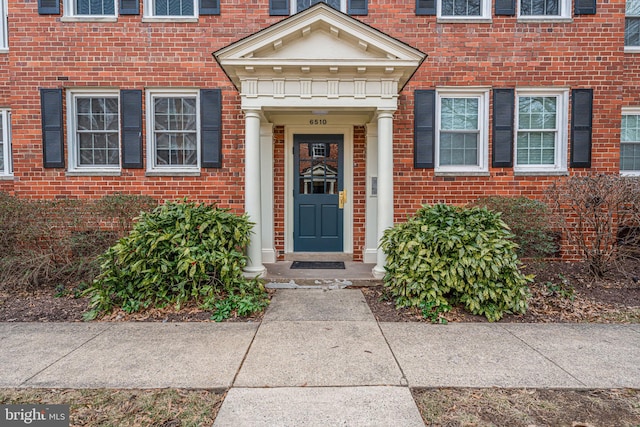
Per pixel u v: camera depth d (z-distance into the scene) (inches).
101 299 167.9
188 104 257.8
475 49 251.9
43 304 183.5
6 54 266.7
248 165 208.5
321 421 91.0
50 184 251.1
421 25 250.7
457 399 101.3
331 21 195.0
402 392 104.3
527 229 215.5
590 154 253.4
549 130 256.7
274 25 192.7
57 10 246.2
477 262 165.5
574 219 245.9
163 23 249.4
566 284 206.2
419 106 252.2
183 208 196.1
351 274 223.6
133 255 175.2
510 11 249.8
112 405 98.4
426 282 171.9
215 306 172.6
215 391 105.2
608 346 136.6
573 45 251.1
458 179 255.1
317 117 261.1
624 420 92.7
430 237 175.5
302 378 111.8
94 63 249.0
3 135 272.4
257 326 155.7
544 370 117.7
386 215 212.1
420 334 147.3
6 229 213.9
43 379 111.3
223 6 249.6
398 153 255.1
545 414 95.0
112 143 258.4
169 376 113.1
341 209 270.2
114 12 253.1
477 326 156.7
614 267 225.1
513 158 254.5
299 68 200.4
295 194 269.9
